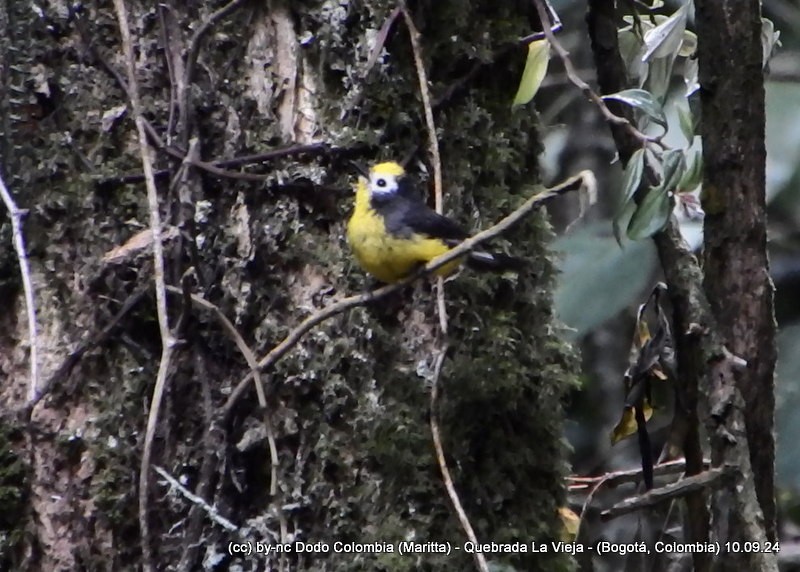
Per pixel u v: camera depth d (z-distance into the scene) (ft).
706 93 18.60
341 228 18.98
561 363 20.34
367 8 19.15
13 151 18.94
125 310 18.40
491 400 19.17
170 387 18.35
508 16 20.18
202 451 18.29
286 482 18.26
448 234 18.45
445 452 18.70
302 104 19.04
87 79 19.10
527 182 20.56
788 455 24.99
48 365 18.61
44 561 18.38
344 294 18.78
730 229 18.66
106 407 18.52
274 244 18.70
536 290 20.04
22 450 18.54
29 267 18.40
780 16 33.96
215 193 18.76
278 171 18.76
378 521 18.30
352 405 18.51
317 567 18.08
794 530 30.14
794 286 31.30
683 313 19.19
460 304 19.19
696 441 19.70
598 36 20.39
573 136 38.60
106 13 19.22
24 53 19.07
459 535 18.48
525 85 18.85
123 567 18.30
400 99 19.29
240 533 18.12
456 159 19.62
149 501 18.11
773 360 18.81
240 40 19.11
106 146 18.94
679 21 20.08
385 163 18.94
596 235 28.17
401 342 18.92
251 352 17.98
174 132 18.58
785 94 29.14
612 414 36.50
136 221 18.79
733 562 17.58
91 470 18.45
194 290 18.44
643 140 18.37
